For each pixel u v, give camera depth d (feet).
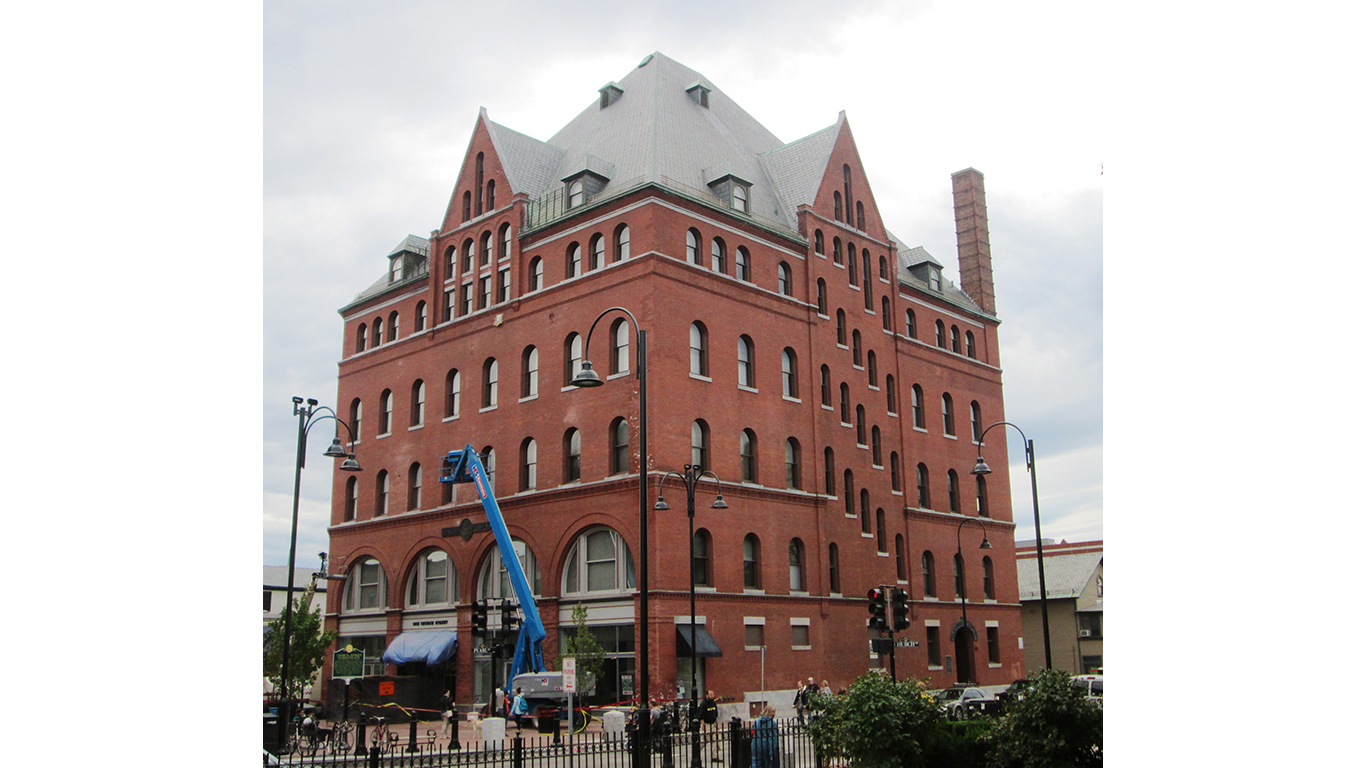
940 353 210.18
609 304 156.66
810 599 162.91
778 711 151.12
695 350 156.56
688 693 141.08
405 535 182.09
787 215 184.75
